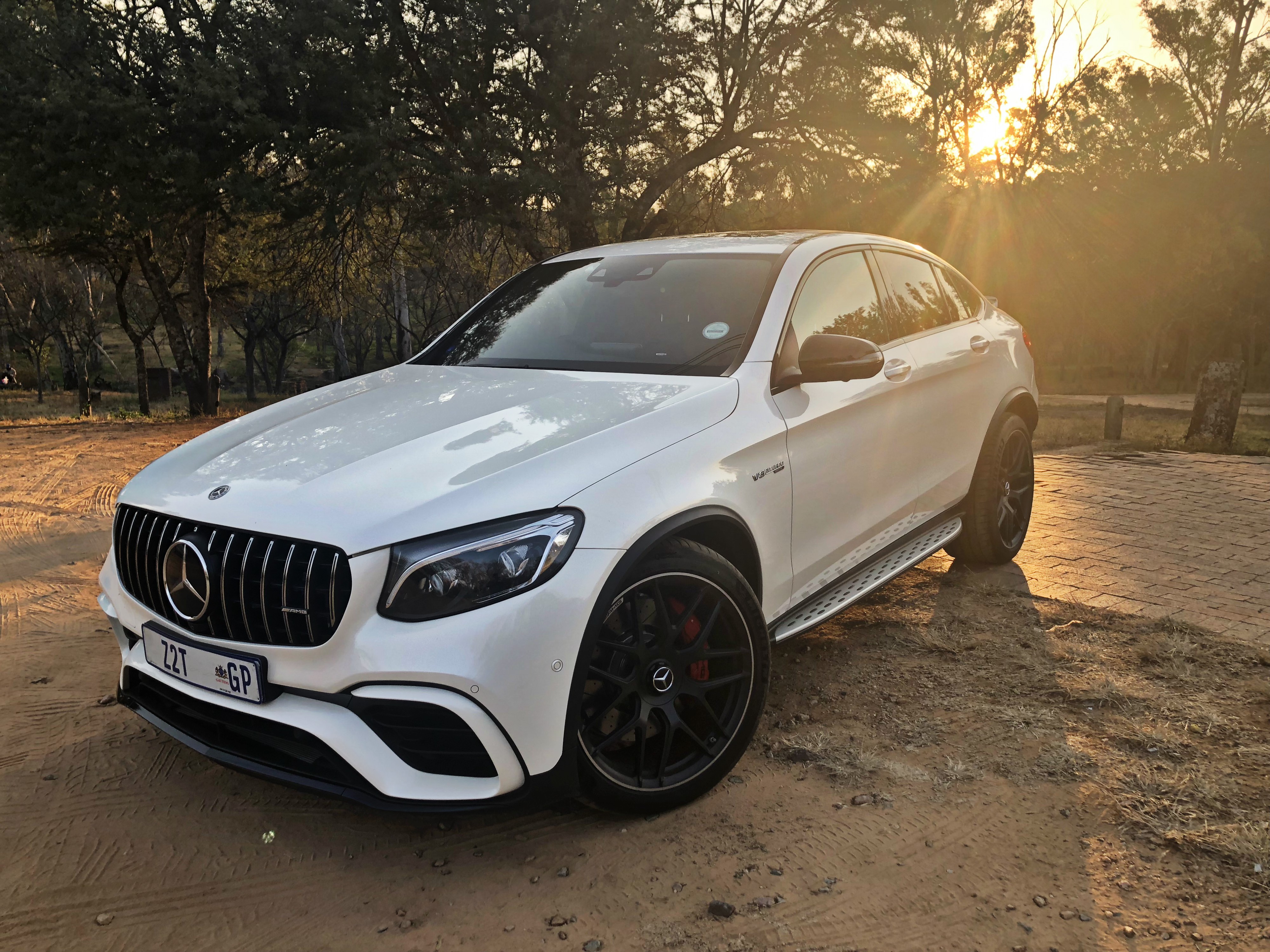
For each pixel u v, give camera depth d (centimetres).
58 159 1380
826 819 253
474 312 406
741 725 268
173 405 4269
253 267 2264
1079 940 202
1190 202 3472
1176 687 326
